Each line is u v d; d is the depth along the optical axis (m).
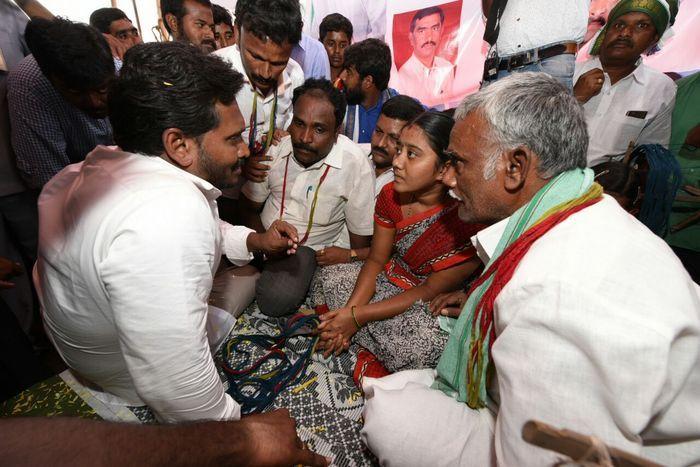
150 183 0.81
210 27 2.40
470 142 0.79
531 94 0.72
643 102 1.99
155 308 0.75
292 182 1.68
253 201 1.85
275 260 1.54
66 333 0.97
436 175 1.16
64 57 1.36
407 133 1.15
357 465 1.02
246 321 1.53
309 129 1.46
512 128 0.73
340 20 2.70
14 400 1.12
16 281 1.86
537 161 0.75
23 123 1.58
